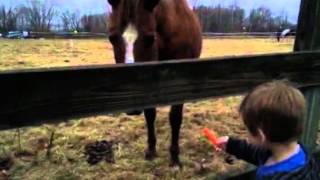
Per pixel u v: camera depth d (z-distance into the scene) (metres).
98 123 5.27
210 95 2.10
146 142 4.60
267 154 1.57
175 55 3.77
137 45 3.02
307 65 2.57
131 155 4.23
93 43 28.19
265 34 42.28
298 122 1.32
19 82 1.46
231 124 5.41
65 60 13.74
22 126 1.50
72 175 3.72
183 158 4.16
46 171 3.79
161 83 1.88
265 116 1.32
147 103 1.84
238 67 2.20
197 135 4.86
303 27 2.67
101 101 1.69
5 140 4.50
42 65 11.88
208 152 4.35
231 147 1.76
